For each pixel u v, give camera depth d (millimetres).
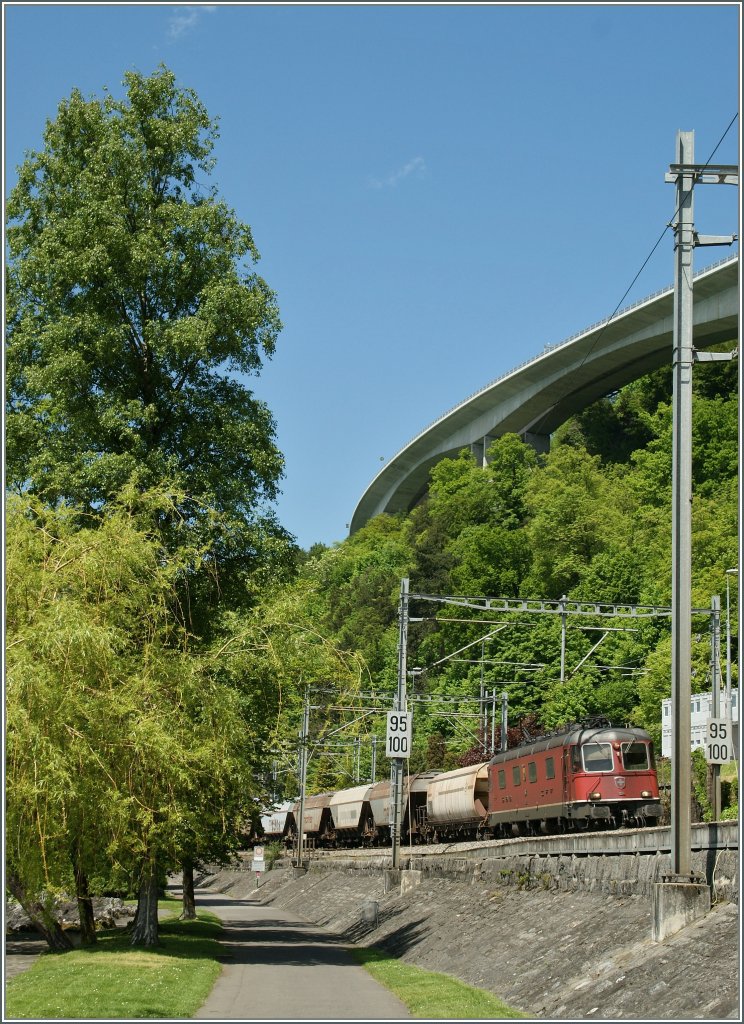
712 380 141250
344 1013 21125
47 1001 20312
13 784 21562
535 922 27750
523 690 89250
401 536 167375
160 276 32406
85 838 24750
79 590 24672
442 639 110062
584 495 127938
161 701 26047
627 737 39719
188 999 21672
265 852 96062
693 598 79188
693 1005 17219
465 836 56375
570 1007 19953
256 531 32438
